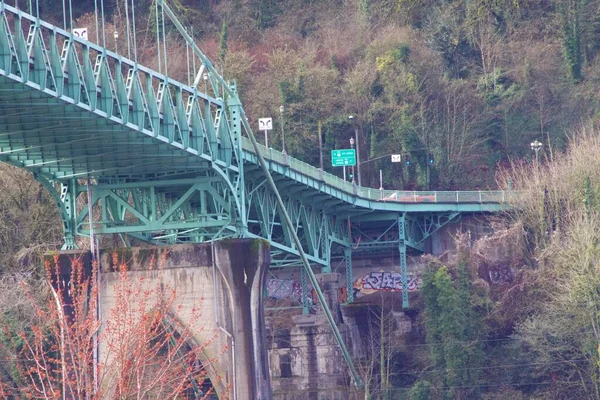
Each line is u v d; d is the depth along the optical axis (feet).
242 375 578.66
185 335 390.42
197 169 584.40
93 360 356.18
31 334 536.01
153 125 527.40
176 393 334.85
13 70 447.83
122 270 414.00
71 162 563.07
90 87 487.20
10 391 473.26
